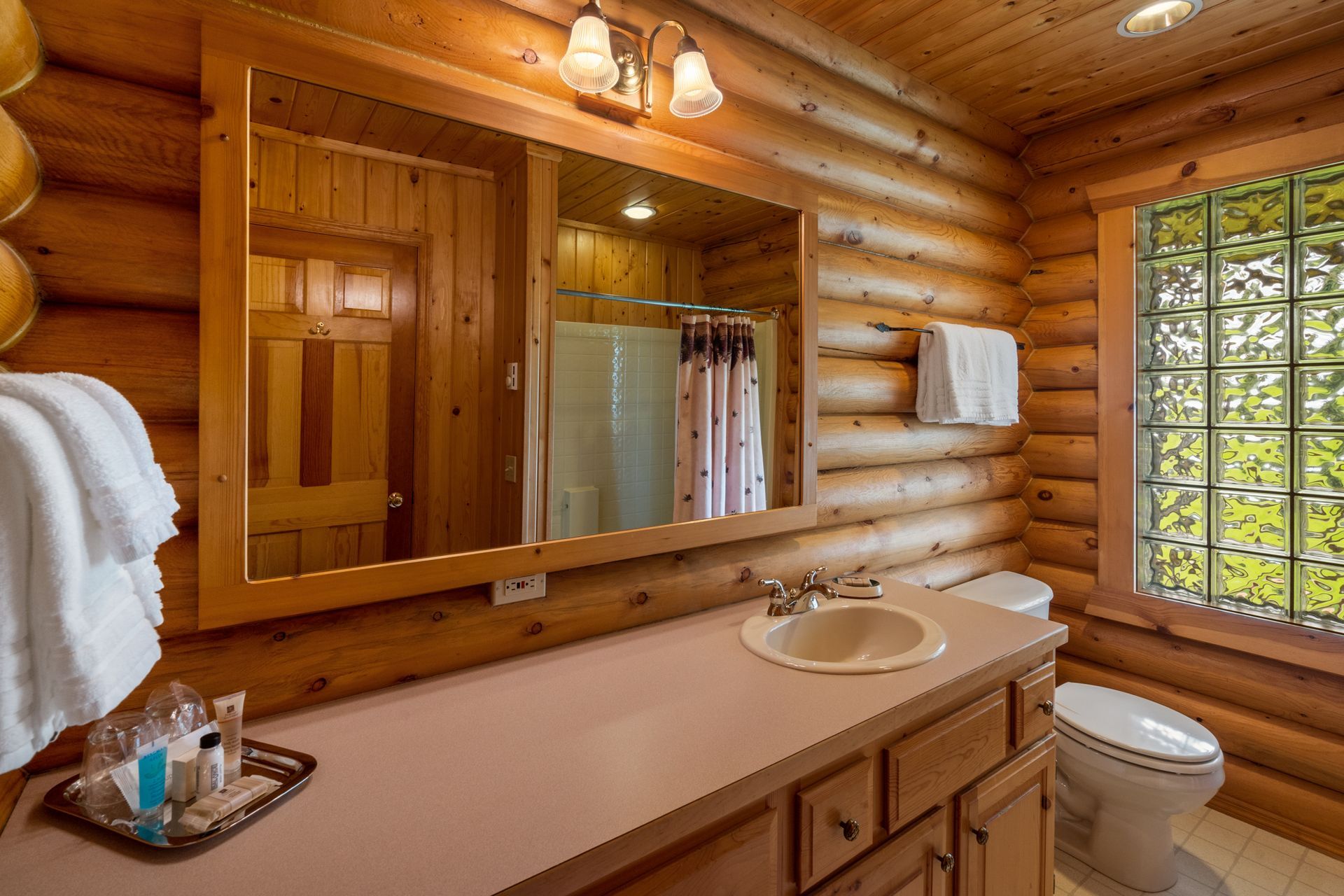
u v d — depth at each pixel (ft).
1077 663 8.16
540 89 4.26
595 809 2.52
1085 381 8.16
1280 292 6.65
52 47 2.83
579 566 4.48
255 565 3.27
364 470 3.61
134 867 2.20
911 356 7.36
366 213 3.59
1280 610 6.72
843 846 3.38
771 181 5.49
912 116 7.05
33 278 2.82
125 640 2.04
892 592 5.75
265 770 2.78
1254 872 5.91
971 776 4.17
